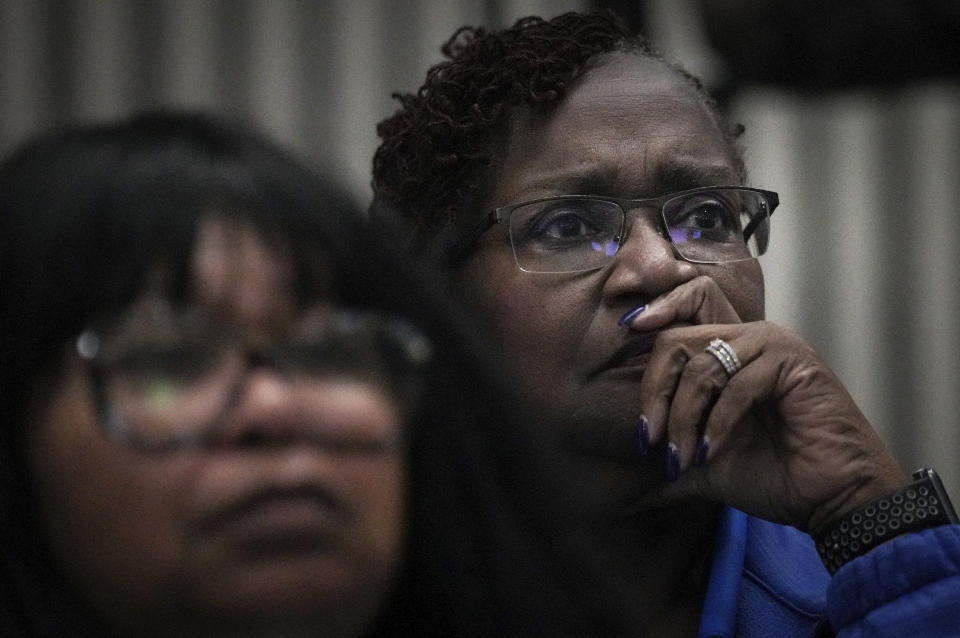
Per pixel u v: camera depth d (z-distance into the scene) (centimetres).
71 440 207
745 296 389
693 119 397
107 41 1271
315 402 209
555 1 1280
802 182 1433
